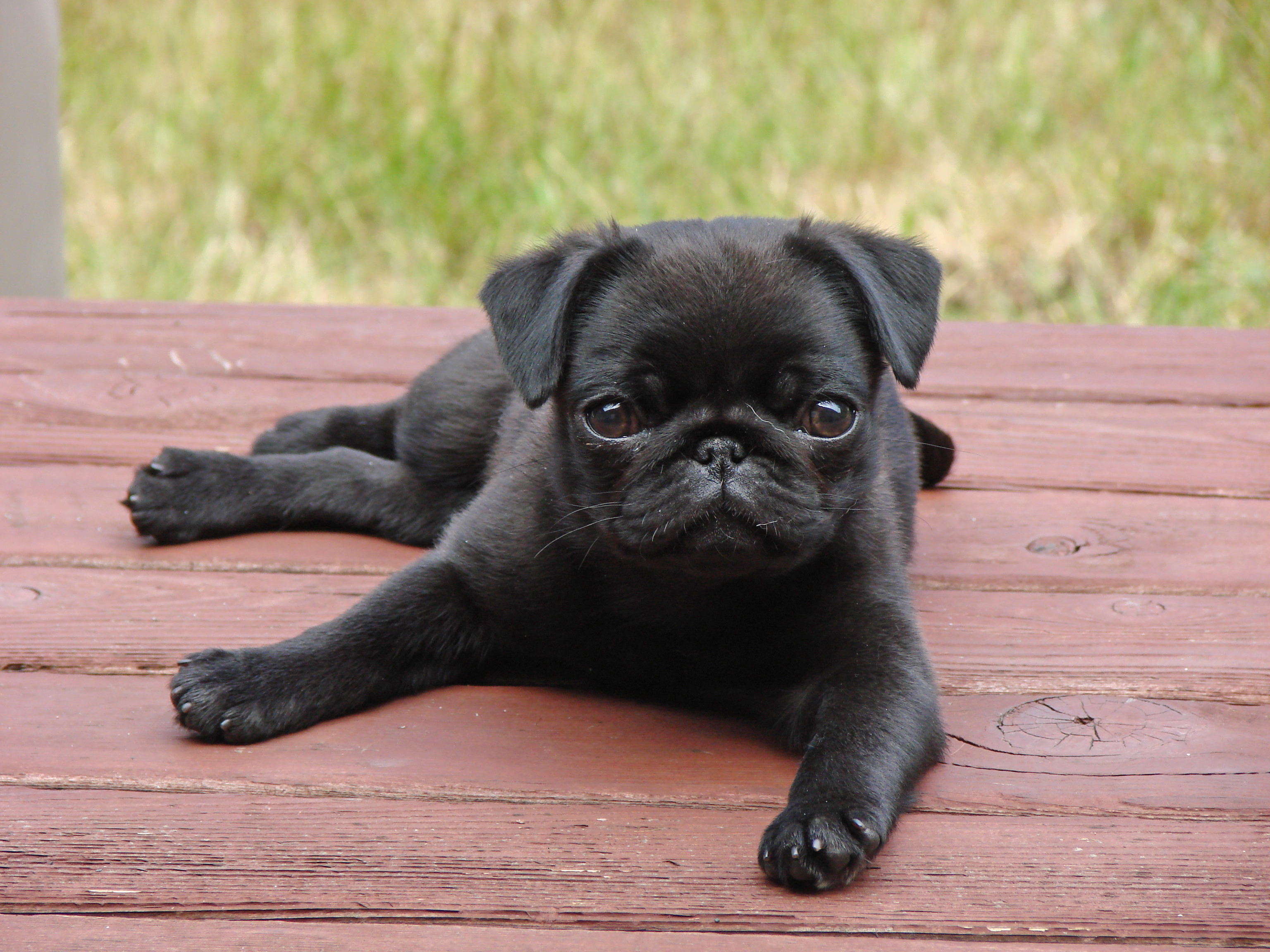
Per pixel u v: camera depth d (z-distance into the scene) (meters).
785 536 3.72
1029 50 13.40
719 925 3.03
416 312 8.00
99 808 3.44
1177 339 7.54
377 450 6.08
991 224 11.34
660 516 3.71
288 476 5.48
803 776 3.46
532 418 4.70
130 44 13.88
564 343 3.87
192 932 3.00
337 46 13.55
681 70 13.42
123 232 11.77
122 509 5.57
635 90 13.12
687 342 3.69
